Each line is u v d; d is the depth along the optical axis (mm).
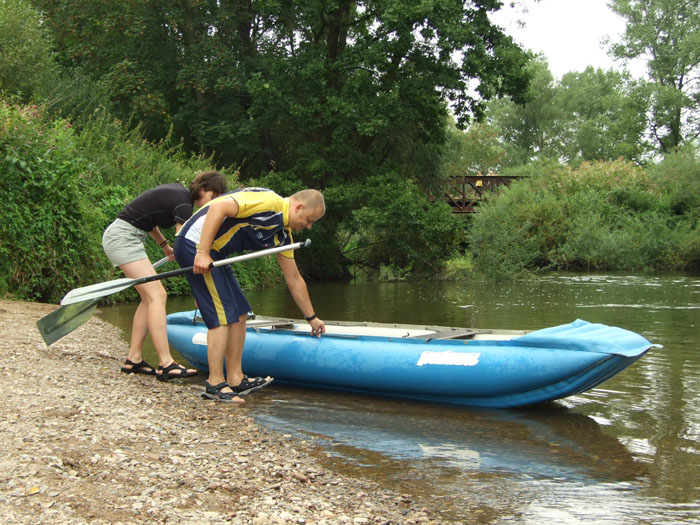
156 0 19453
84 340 6297
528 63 19016
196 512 2395
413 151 21094
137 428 3404
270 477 2922
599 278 18031
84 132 13102
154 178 13492
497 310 10086
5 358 4770
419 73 19359
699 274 19688
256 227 4301
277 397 4625
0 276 8633
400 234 19516
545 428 3852
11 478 2434
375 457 3340
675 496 2826
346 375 4629
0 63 13867
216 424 3816
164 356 4762
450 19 17734
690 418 4016
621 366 3908
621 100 40562
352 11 20109
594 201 24750
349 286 16547
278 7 18453
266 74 20156
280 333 5074
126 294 10586
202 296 4367
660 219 24188
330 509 2604
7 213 8578
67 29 20000
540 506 2723
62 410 3492
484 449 3477
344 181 19531
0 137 8719
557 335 4102
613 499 2795
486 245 18828
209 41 19156
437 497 2816
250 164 21281
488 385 4195
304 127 19000
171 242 11922
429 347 4484
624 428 3830
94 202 10664
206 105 19953
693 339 6965
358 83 17750
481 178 26922
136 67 19609
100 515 2250
